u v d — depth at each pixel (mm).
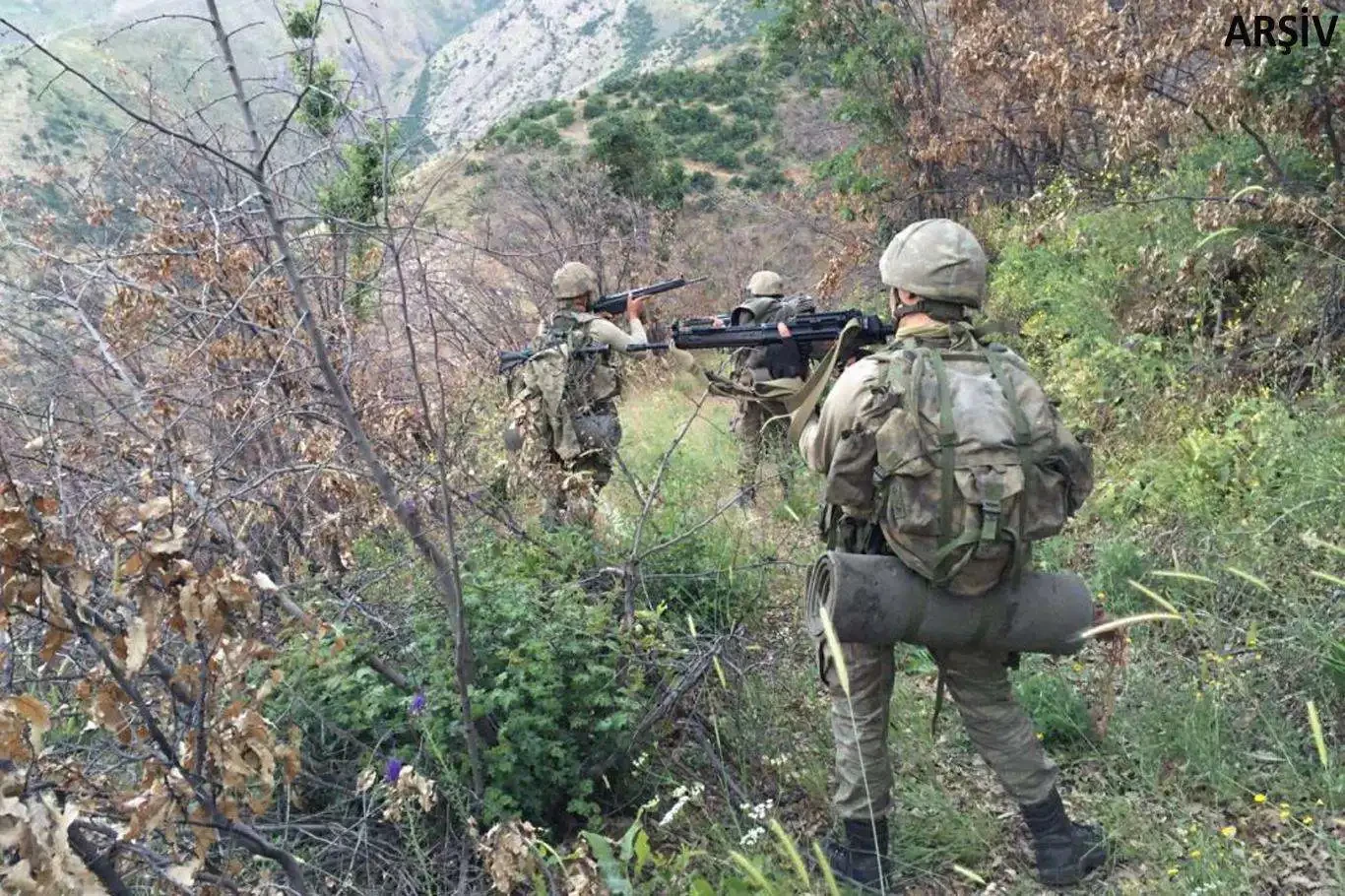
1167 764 3273
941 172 14172
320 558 4133
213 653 2264
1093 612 2760
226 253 4145
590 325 5449
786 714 3795
